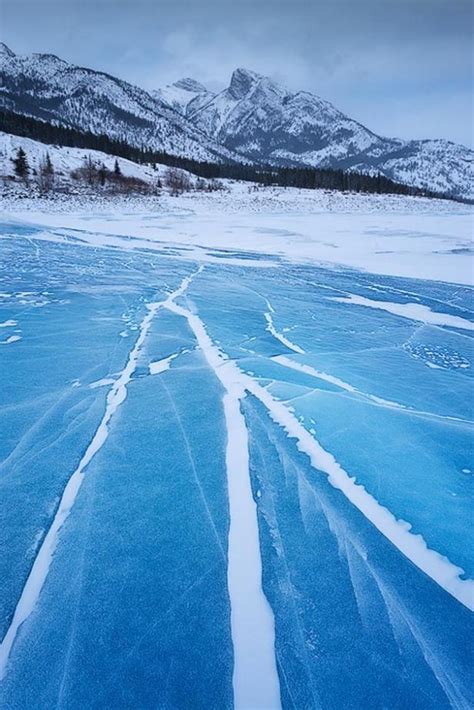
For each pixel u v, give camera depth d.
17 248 10.51
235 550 1.77
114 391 3.14
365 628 1.47
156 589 1.59
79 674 1.32
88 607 1.52
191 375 3.45
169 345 4.16
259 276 8.50
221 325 4.93
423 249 12.87
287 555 1.75
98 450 2.42
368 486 2.19
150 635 1.43
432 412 3.00
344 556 1.76
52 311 5.23
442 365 3.96
